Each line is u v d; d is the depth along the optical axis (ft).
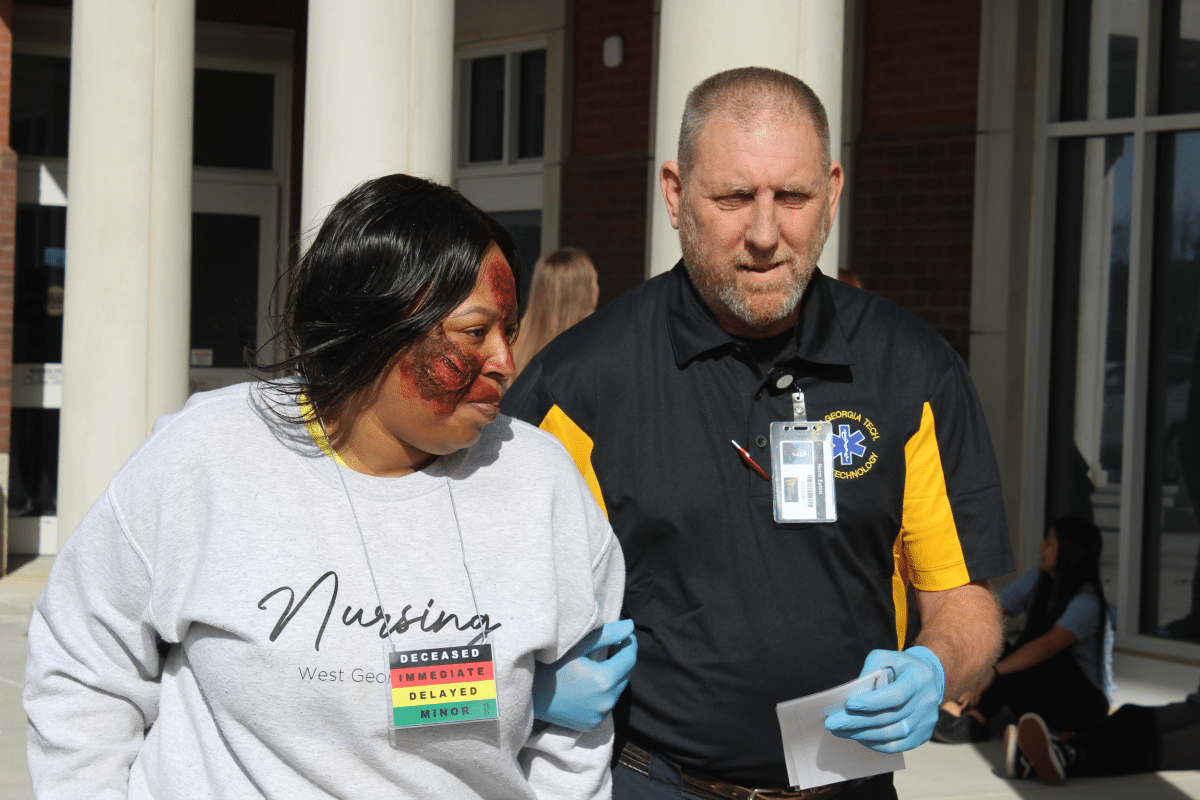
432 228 4.47
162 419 4.84
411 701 4.37
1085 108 19.25
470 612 4.54
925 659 5.64
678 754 6.14
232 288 29.45
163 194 21.16
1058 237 19.57
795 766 5.50
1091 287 19.31
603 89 24.44
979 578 6.24
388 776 4.44
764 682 5.97
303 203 15.30
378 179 4.67
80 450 21.33
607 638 5.26
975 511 6.22
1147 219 18.44
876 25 20.83
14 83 26.63
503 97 26.58
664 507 6.06
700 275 5.93
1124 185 18.92
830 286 6.43
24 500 27.02
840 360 6.10
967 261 19.76
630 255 23.95
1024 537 19.67
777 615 5.98
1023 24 19.08
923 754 14.85
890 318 6.38
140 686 4.74
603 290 24.43
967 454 6.27
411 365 4.43
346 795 4.40
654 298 6.44
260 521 4.45
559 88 24.91
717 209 5.75
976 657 5.92
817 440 6.07
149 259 21.15
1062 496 19.66
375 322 4.40
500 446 4.95
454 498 4.70
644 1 23.58
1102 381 19.25
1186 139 18.17
